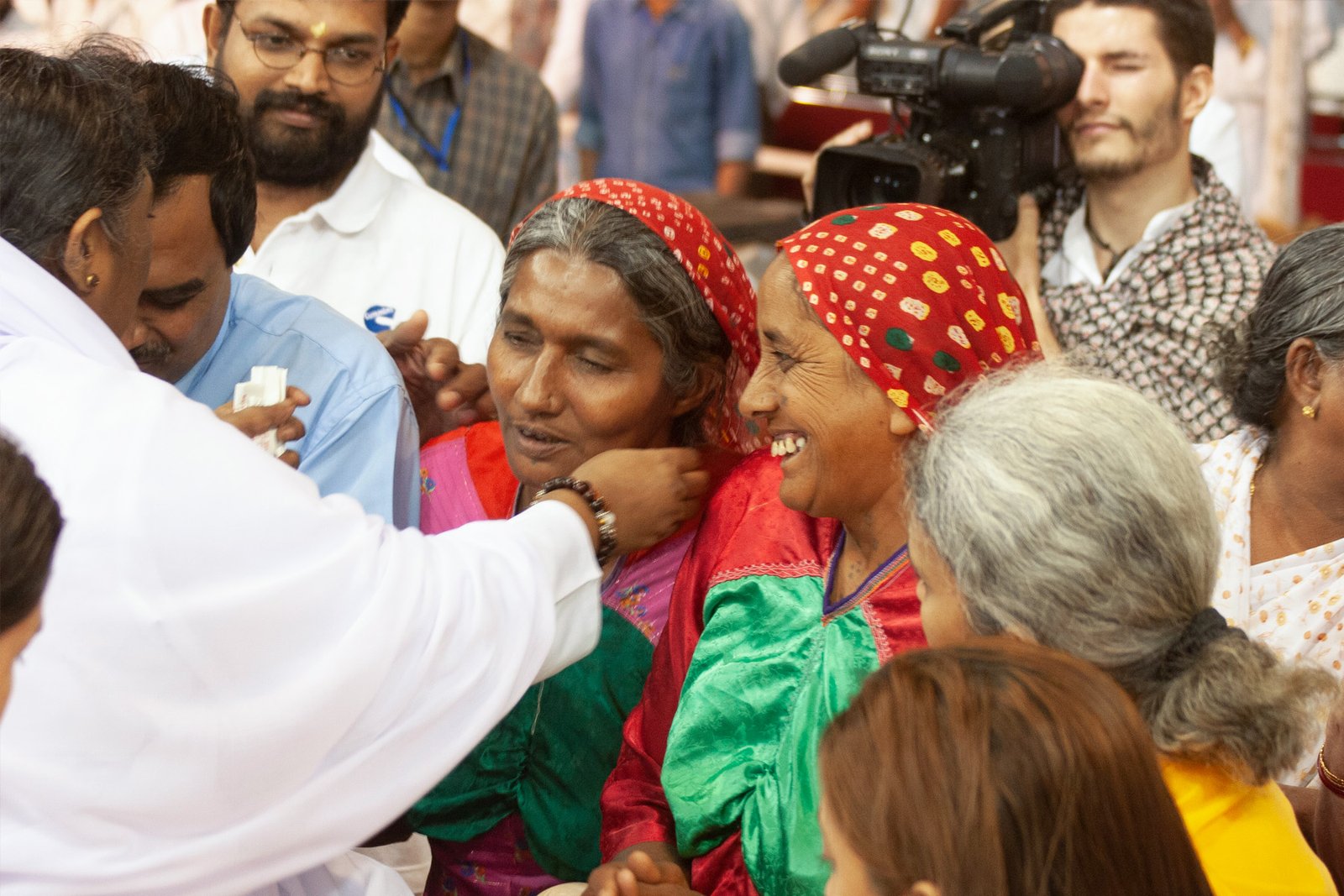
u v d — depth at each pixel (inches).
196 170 59.8
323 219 93.1
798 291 55.4
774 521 61.0
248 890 47.3
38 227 50.7
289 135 89.0
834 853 36.2
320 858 48.4
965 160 91.4
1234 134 132.5
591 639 57.6
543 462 64.4
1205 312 93.3
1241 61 178.5
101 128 52.1
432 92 130.6
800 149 221.6
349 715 46.5
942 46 89.8
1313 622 63.1
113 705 43.0
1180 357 93.2
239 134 62.4
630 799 61.2
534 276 62.1
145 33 155.6
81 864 43.7
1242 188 132.8
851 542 58.7
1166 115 93.8
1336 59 186.5
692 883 57.7
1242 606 63.9
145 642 43.2
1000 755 33.8
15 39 136.4
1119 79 93.4
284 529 46.1
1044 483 43.7
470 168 132.3
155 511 43.8
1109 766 34.0
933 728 34.4
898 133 94.6
